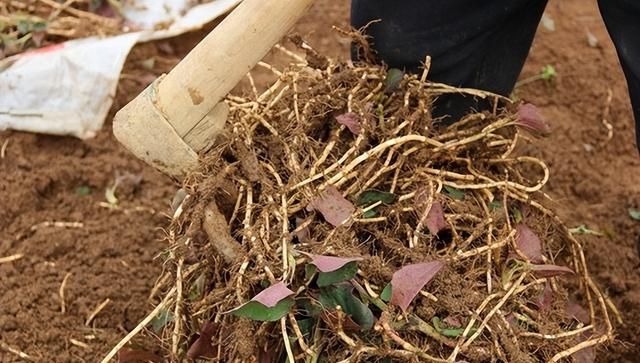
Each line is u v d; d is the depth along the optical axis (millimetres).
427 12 1124
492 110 1190
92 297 1309
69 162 1453
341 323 953
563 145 1489
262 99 1112
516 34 1192
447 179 1089
